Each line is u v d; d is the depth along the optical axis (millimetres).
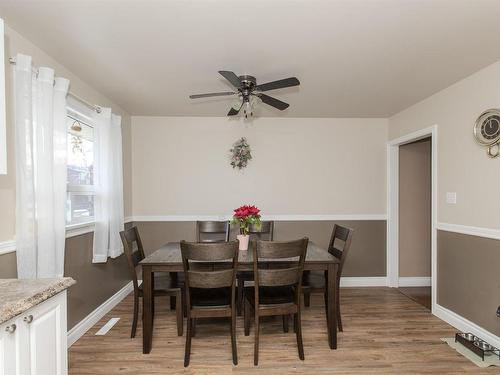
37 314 1245
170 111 3752
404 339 2574
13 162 1908
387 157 4086
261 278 2184
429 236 4117
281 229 4039
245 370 2133
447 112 2912
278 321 2922
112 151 3129
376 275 4094
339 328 2707
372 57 2279
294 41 2041
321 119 4066
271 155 4039
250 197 4031
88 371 2119
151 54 2236
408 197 4113
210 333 2678
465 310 2678
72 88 2580
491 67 2410
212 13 1729
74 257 2541
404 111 3686
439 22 1818
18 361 1139
